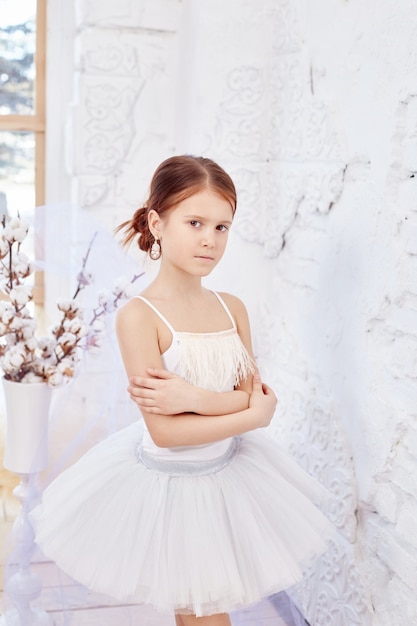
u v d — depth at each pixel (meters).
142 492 1.50
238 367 1.64
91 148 2.72
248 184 2.49
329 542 1.99
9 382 1.83
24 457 1.85
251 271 2.54
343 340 1.93
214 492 1.51
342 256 1.93
